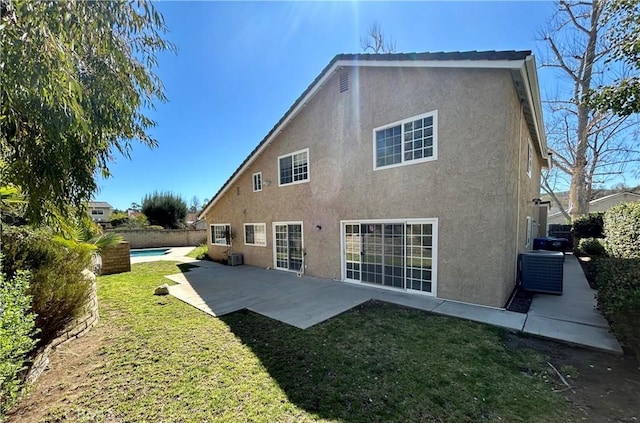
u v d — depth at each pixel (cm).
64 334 493
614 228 1035
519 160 785
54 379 381
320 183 1041
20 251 471
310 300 752
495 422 284
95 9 351
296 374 384
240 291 876
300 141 1121
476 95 649
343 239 967
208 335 529
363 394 336
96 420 300
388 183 826
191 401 329
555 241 1236
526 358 417
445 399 322
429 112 728
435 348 453
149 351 463
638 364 387
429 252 740
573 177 1828
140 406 321
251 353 450
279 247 1255
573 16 1589
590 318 563
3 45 292
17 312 286
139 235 2633
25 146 417
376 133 855
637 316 366
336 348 462
